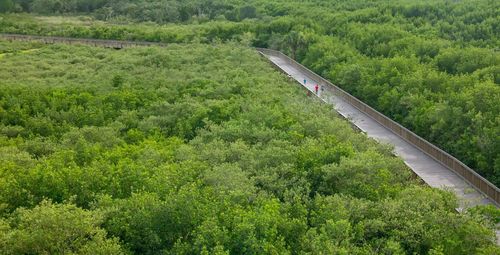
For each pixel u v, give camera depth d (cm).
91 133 5881
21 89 8306
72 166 4472
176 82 8769
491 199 4691
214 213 3475
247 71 9806
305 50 11600
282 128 5875
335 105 7638
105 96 7631
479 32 11262
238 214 3422
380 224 3584
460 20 12294
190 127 6281
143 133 6134
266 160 4597
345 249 3167
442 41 10219
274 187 4150
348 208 3794
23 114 6950
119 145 5716
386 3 14788
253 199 3872
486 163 5347
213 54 11481
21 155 4897
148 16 17350
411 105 6862
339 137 5497
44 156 5134
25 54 12538
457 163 5291
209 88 7900
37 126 6444
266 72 9825
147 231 3375
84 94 7744
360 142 5409
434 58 9206
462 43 10494
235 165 4419
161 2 18425
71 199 3619
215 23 15000
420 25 12481
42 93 7981
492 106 6016
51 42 14488
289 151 4784
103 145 5672
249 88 8088
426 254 3512
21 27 15675
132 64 10888
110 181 4153
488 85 6406
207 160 4738
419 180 5106
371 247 3447
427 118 6397
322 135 5453
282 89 8206
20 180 4066
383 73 8038
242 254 3183
